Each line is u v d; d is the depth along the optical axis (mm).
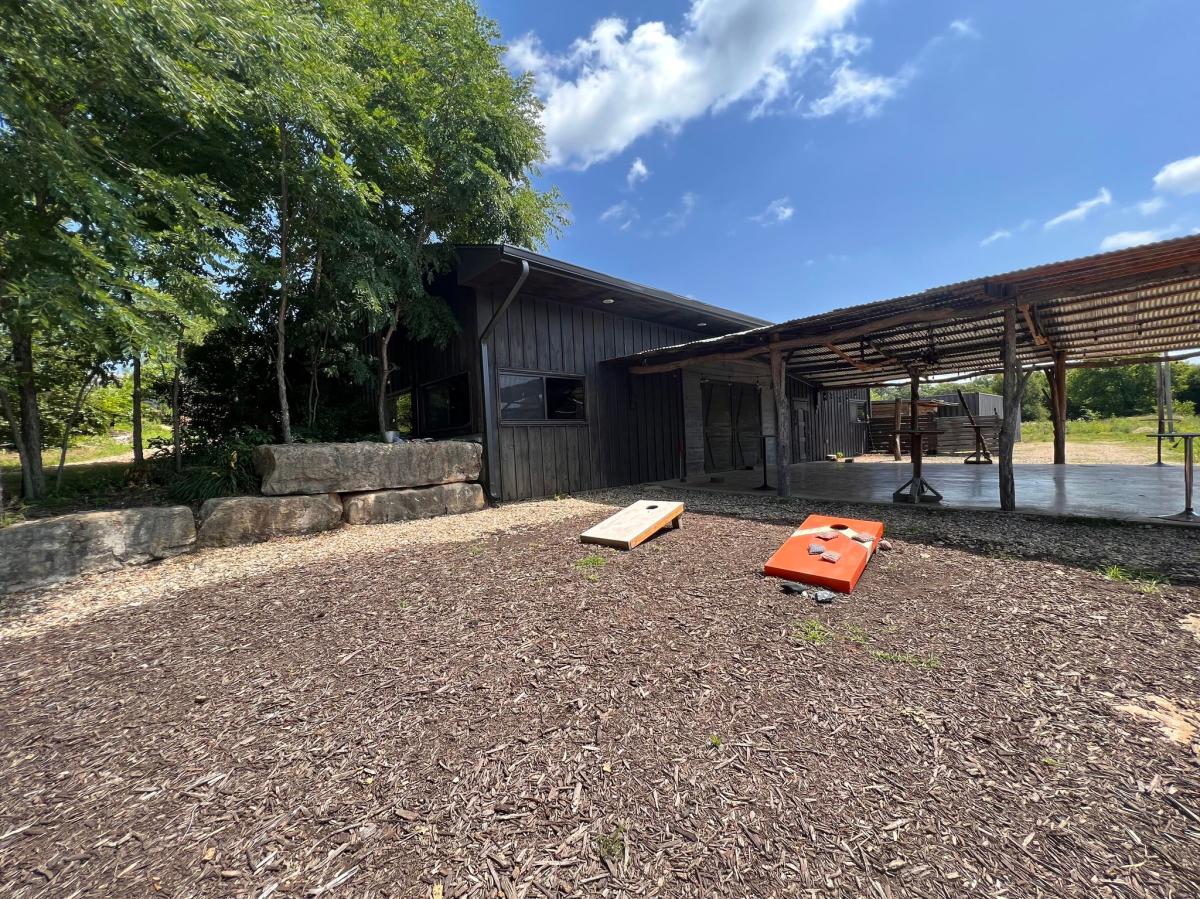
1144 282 3881
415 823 1266
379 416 6793
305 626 2633
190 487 5277
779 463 6355
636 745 1547
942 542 3836
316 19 4684
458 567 3609
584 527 4953
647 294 7383
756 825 1218
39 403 6059
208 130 4730
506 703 1814
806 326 5840
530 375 7270
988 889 1018
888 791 1312
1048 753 1439
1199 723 1558
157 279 4363
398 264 6215
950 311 4871
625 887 1068
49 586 3549
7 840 1258
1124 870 1050
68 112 3965
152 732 1732
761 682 1884
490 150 6297
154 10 3332
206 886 1103
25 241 3604
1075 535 3932
